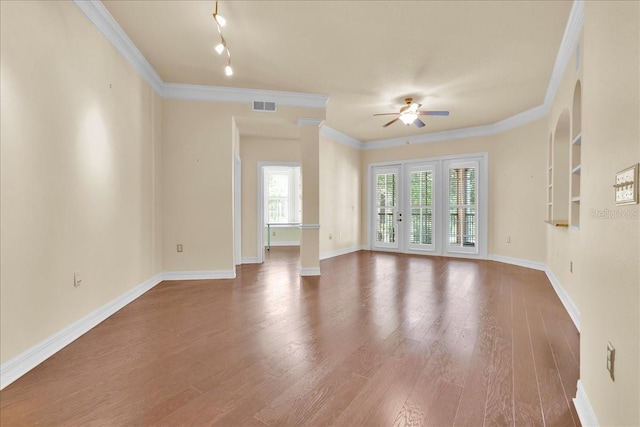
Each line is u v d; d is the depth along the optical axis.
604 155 1.38
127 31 3.14
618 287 1.20
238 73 4.07
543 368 2.06
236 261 5.86
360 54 3.59
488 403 1.69
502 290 4.05
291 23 3.01
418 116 5.39
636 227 1.06
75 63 2.53
